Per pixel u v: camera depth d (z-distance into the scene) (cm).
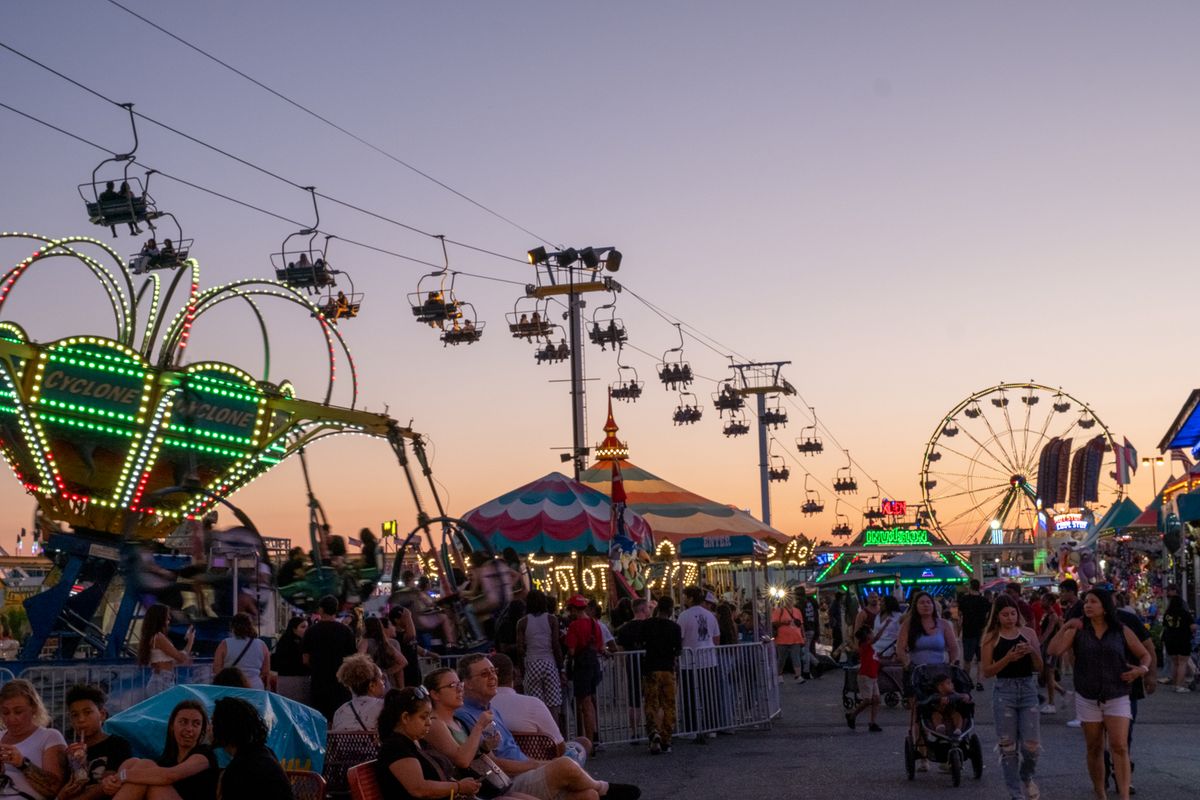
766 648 1753
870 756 1338
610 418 2717
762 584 2781
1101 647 952
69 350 1526
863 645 1623
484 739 819
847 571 3244
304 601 1720
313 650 1217
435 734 752
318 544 1752
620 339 3114
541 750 900
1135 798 1012
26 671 1187
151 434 1564
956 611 3039
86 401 1539
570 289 2847
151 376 1565
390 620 1347
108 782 696
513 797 774
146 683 1222
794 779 1184
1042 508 6581
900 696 1953
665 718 1448
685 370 3806
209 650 1560
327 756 868
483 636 1678
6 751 730
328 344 1738
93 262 1617
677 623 1576
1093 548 4275
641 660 1534
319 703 1209
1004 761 991
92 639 1567
